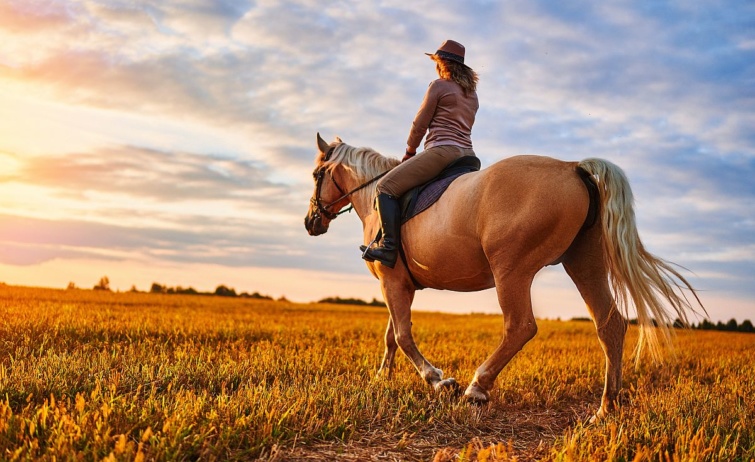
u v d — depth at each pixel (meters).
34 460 3.40
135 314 14.45
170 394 5.18
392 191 5.78
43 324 10.10
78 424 3.91
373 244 6.11
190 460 3.72
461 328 18.81
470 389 5.33
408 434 4.62
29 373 5.49
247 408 4.66
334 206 7.43
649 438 4.40
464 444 4.50
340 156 7.17
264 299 42.38
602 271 5.25
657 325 4.94
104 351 7.53
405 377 6.60
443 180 5.70
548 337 16.42
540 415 5.84
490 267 5.27
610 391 5.20
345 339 12.31
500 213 4.97
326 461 3.88
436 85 5.96
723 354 11.97
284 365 7.31
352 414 4.81
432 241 5.48
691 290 4.90
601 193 4.90
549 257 4.95
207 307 23.81
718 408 5.45
